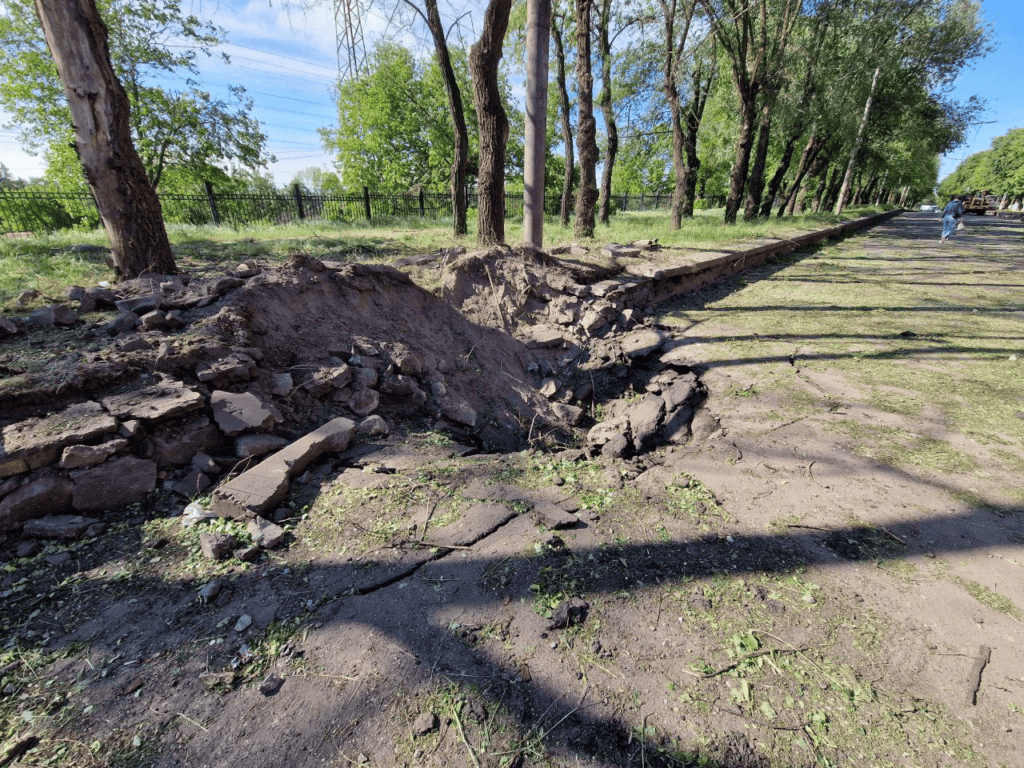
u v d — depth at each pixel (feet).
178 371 10.74
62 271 19.21
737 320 20.93
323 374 12.24
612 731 5.25
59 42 14.85
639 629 6.49
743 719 5.37
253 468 9.30
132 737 5.21
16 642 6.34
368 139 94.94
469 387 15.35
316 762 4.95
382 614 6.70
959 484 9.43
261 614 6.74
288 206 57.82
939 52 67.41
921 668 5.93
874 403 12.94
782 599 6.97
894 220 97.71
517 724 5.31
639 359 17.85
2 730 5.30
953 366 15.33
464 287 19.08
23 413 9.11
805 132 66.03
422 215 68.69
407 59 88.53
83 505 8.42
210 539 7.78
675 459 11.35
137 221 17.10
